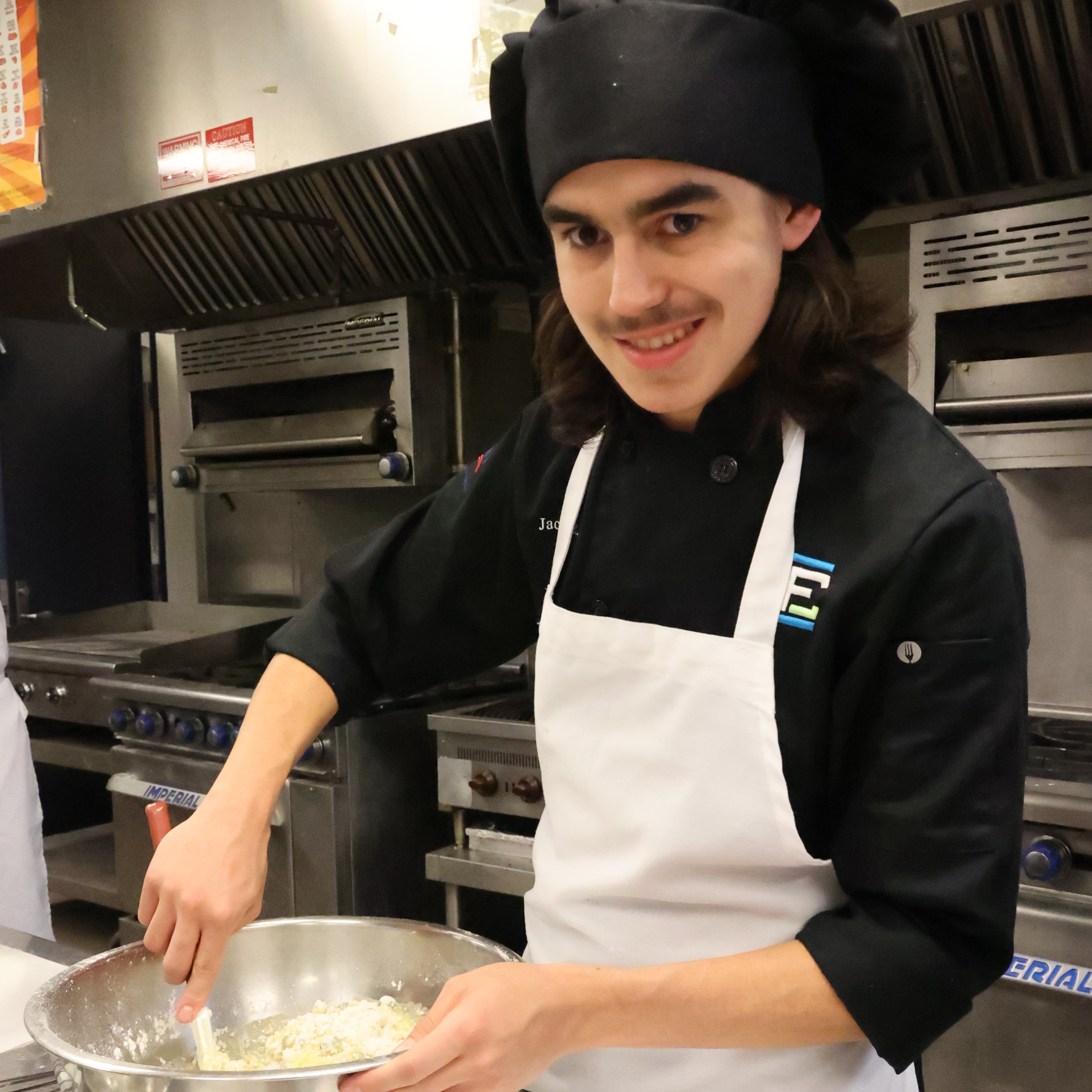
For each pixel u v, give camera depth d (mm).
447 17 1878
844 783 871
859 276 922
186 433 2938
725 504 917
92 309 3102
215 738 2396
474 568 1160
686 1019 754
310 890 2252
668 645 918
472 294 2551
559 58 771
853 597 817
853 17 804
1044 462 1736
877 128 897
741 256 771
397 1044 871
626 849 943
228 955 971
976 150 1865
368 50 1985
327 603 1206
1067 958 1508
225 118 2217
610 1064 958
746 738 877
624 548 975
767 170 771
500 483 1136
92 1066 674
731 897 908
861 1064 920
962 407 1788
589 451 1026
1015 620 786
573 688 988
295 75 2100
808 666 846
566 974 750
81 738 2912
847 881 829
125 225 2938
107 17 2383
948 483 803
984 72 1738
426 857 2143
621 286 770
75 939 2826
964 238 1761
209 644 2859
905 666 800
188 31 2246
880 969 768
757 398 895
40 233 2658
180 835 946
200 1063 869
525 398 2717
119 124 2406
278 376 2707
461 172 2387
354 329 2557
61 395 3354
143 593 3557
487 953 881
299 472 2703
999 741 772
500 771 2033
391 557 1205
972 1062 1607
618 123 733
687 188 738
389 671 1196
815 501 866
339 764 2215
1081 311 1771
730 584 908
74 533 3410
